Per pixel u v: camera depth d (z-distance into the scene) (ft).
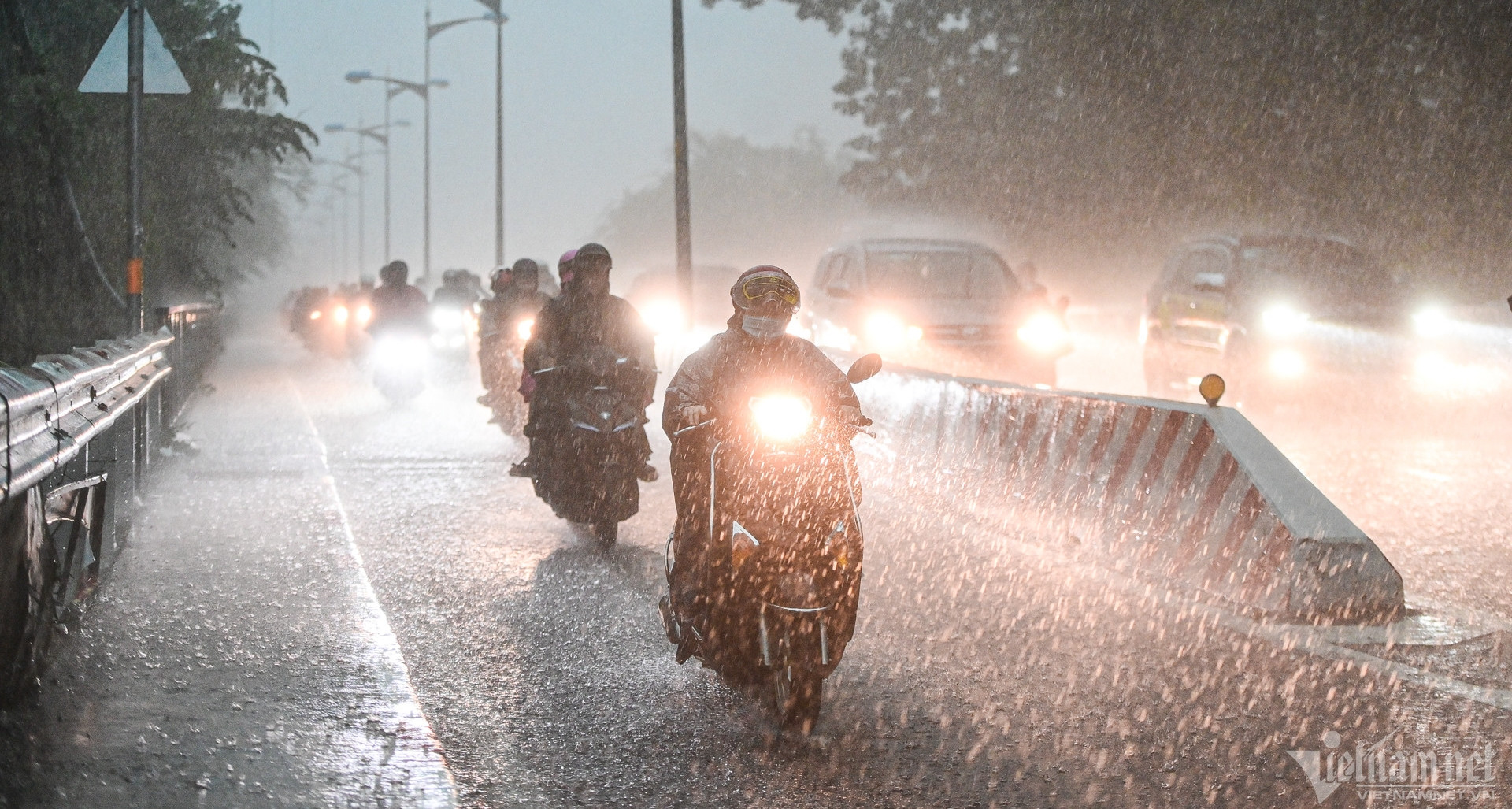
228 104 86.69
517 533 38.68
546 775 20.20
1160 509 33.78
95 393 27.91
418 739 21.11
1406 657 26.68
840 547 21.44
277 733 21.18
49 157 57.72
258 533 37.27
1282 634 27.99
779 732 22.17
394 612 29.66
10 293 57.93
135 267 49.32
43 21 65.87
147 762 19.77
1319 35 94.89
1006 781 20.13
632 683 24.75
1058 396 39.22
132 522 36.68
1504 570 34.68
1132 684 24.81
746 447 21.50
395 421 67.31
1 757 19.74
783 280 22.86
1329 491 46.24
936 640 27.68
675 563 23.61
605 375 36.47
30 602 21.91
